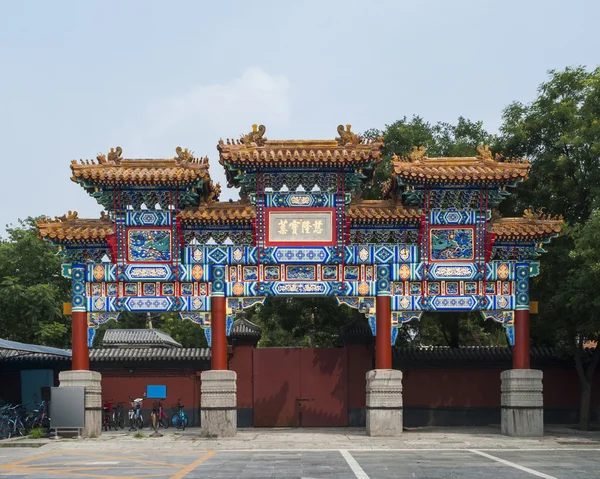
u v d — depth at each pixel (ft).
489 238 115.55
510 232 115.03
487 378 139.03
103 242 116.98
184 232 117.19
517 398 114.52
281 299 156.97
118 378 141.28
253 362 140.05
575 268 125.59
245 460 86.48
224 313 116.57
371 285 117.08
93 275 117.19
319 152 113.09
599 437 113.09
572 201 137.08
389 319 116.78
